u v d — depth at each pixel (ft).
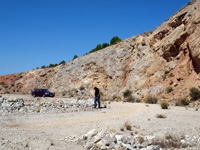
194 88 68.54
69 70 179.83
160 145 21.29
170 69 104.68
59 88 171.63
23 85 198.70
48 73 197.67
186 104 63.52
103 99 111.75
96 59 169.17
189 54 94.58
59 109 54.95
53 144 20.99
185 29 102.94
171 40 111.45
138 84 120.47
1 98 58.34
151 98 82.53
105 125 31.73
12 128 28.84
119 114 45.96
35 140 22.08
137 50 143.33
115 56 156.56
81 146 21.29
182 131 27.61
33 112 48.49
